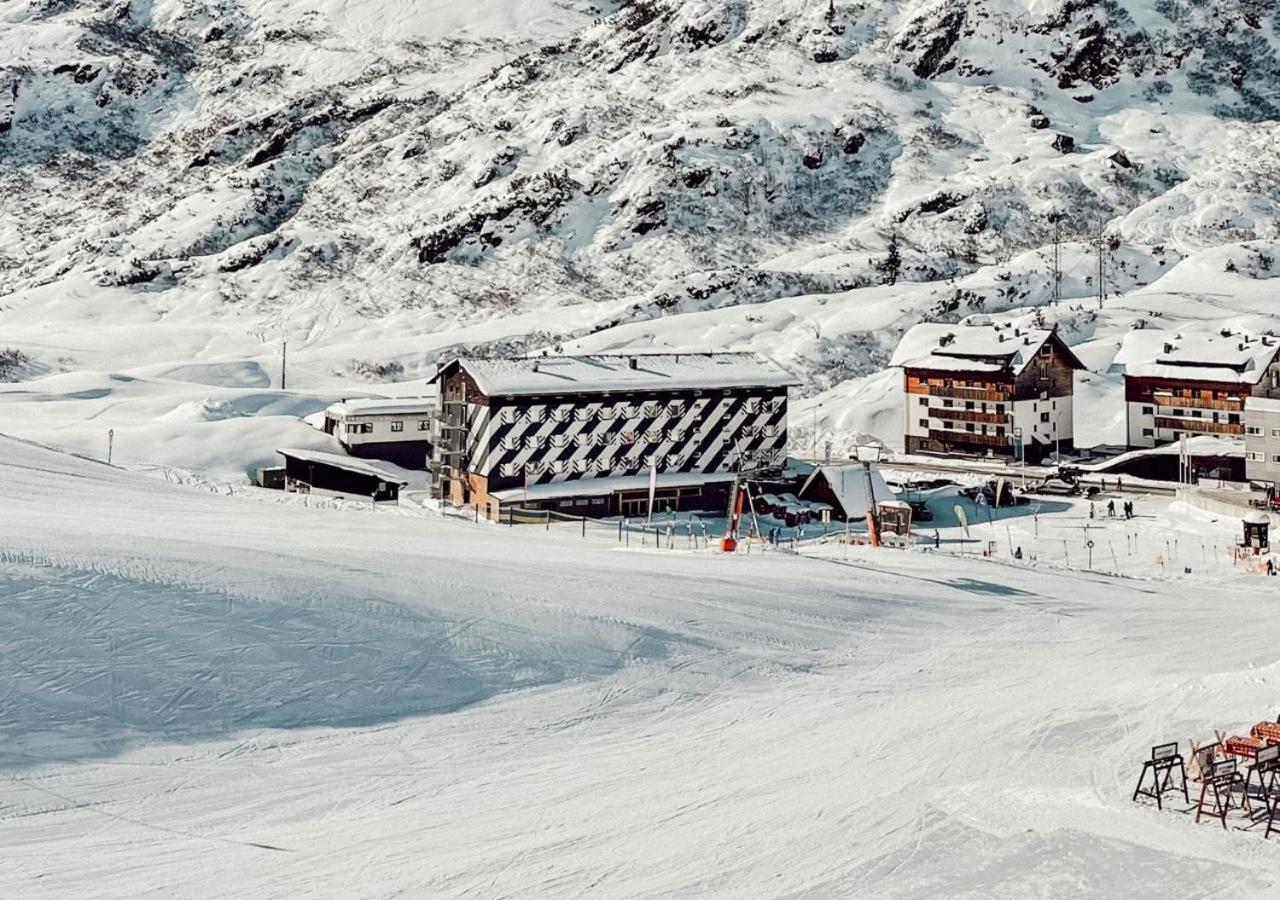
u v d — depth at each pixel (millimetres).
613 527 77500
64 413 102688
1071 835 23031
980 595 53875
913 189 186125
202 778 28250
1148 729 30422
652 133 193750
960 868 22047
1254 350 103500
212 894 21844
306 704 32844
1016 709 33812
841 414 115375
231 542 46125
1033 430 105312
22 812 25844
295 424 95438
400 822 25734
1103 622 49250
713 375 87000
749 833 24500
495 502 79562
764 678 38500
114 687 31875
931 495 89250
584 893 21719
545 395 81000
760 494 85750
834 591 51219
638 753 30922
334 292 172250
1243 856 21781
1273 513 79000
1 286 191625
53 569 37438
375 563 44531
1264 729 24891
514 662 37281
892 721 33344
